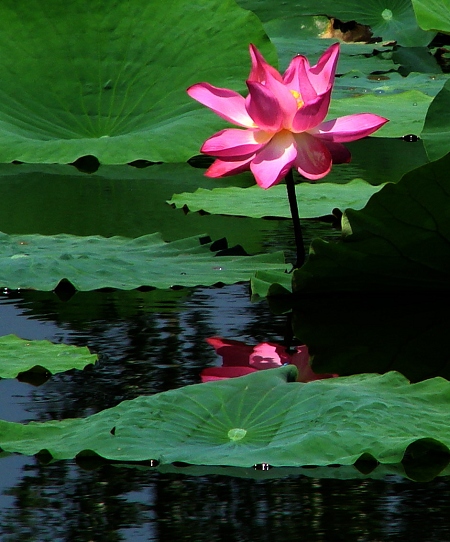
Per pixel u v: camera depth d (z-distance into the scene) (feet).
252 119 11.93
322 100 11.82
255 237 12.87
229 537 10.33
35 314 11.93
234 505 10.61
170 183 14.06
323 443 10.82
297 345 11.66
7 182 14.01
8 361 11.44
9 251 12.50
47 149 14.52
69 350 11.53
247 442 10.84
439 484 10.71
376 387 11.12
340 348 11.64
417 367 11.52
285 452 10.78
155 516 10.59
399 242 11.85
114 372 11.39
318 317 11.93
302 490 10.68
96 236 12.75
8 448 10.87
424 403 11.03
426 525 10.53
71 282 12.16
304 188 13.76
